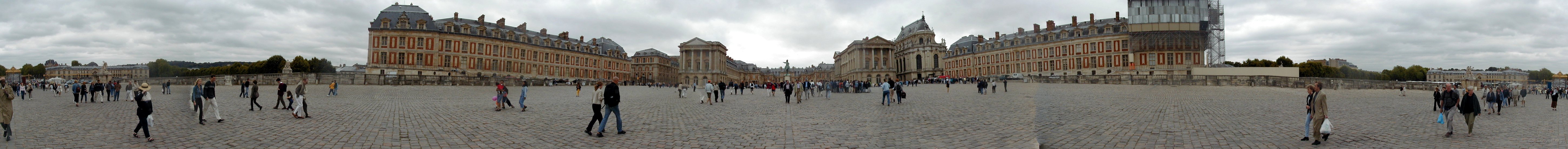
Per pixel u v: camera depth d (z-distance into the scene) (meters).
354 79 57.72
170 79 42.31
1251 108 14.11
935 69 143.38
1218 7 84.56
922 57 144.75
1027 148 11.16
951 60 140.62
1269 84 28.20
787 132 13.98
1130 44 87.56
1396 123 14.17
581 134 13.76
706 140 12.63
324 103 24.38
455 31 101.88
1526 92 29.28
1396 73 52.88
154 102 21.83
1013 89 25.17
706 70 156.62
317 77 57.56
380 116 17.84
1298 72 67.25
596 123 16.09
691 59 156.25
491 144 12.14
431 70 97.56
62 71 147.25
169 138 12.34
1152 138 9.71
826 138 12.91
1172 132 10.12
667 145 11.99
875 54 156.25
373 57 96.25
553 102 27.39
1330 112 16.77
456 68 100.00
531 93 41.06
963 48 134.25
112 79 29.47
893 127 14.89
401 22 97.62
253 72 110.19
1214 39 84.94
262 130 13.87
